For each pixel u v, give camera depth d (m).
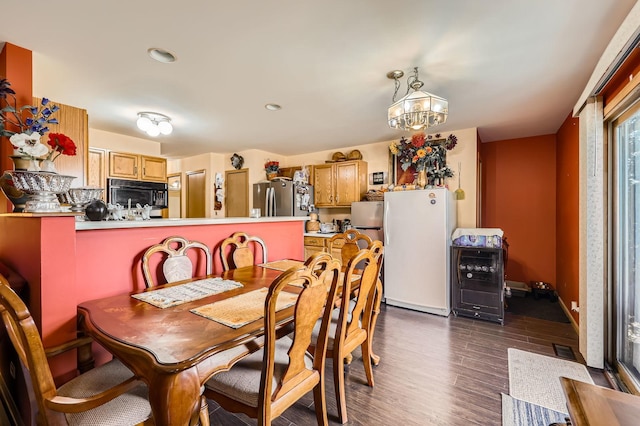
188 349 0.99
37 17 1.61
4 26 1.69
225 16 1.63
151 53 2.02
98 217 1.68
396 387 1.97
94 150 3.92
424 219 3.51
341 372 1.63
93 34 1.79
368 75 2.36
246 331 1.15
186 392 0.95
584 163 2.29
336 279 1.37
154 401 0.94
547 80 2.43
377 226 4.16
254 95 2.78
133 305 1.44
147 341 1.05
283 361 1.39
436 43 1.90
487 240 3.29
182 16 1.63
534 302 3.92
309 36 1.83
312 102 2.96
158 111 3.22
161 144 4.88
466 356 2.41
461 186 3.96
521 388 1.96
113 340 1.07
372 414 1.71
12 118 1.82
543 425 1.61
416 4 1.53
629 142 2.04
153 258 1.95
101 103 2.96
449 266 3.50
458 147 3.98
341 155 4.97
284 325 1.33
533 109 3.15
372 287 1.89
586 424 0.85
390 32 1.78
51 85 2.52
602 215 2.19
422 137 3.88
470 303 3.33
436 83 2.50
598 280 2.20
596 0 1.49
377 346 2.61
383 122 3.63
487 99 2.86
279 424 1.63
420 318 3.32
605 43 1.87
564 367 2.23
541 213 4.30
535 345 2.62
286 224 3.14
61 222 1.35
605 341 2.22
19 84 1.91
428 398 1.86
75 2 1.50
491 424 1.62
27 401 1.36
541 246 4.30
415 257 3.57
